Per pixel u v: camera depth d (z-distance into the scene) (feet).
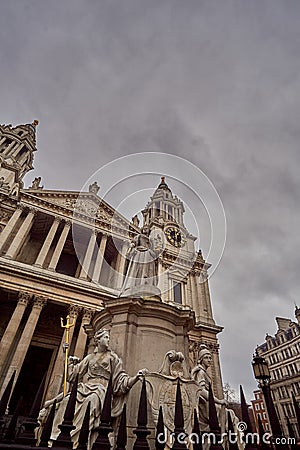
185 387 22.67
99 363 22.81
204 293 135.54
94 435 17.78
